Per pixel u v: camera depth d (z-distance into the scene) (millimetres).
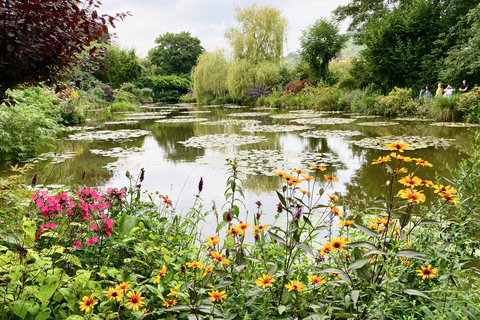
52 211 1479
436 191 1260
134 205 2213
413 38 15961
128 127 11406
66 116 12195
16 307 1049
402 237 1227
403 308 1275
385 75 16000
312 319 1087
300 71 24672
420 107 12242
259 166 5121
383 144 6762
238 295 1301
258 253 1727
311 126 10531
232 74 23516
